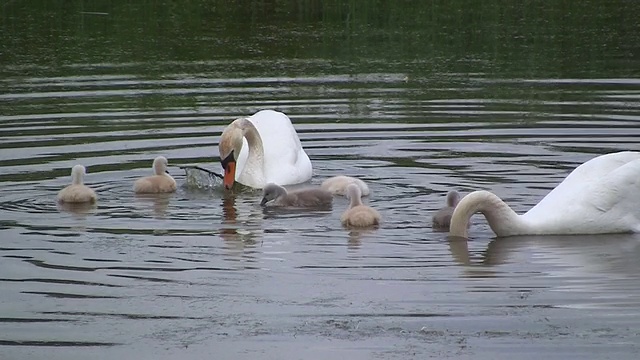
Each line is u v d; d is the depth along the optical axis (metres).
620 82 23.98
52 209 15.45
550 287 12.05
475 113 21.28
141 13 33.16
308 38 29.53
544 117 20.81
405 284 12.15
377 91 23.50
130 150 18.75
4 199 15.85
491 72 25.36
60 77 24.92
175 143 19.31
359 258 13.13
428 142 19.20
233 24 31.59
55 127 20.27
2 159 17.97
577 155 18.05
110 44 28.95
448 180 16.77
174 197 16.52
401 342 10.55
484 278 12.36
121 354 10.31
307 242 13.91
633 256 13.28
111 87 23.84
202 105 22.17
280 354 10.30
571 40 28.88
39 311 11.37
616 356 10.16
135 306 11.50
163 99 22.72
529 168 17.33
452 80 24.50
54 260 13.04
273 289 12.00
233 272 12.59
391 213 15.20
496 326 10.90
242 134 17.84
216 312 11.34
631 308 11.35
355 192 14.98
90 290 11.99
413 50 27.97
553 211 14.41
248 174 17.64
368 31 30.42
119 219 15.00
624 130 19.64
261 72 25.53
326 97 22.94
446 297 11.72
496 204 14.10
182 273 12.58
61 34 30.25
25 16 32.88
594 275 12.46
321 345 10.50
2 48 28.47
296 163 17.88
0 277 12.38
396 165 17.78
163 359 10.22
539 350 10.33
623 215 14.45
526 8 33.53
